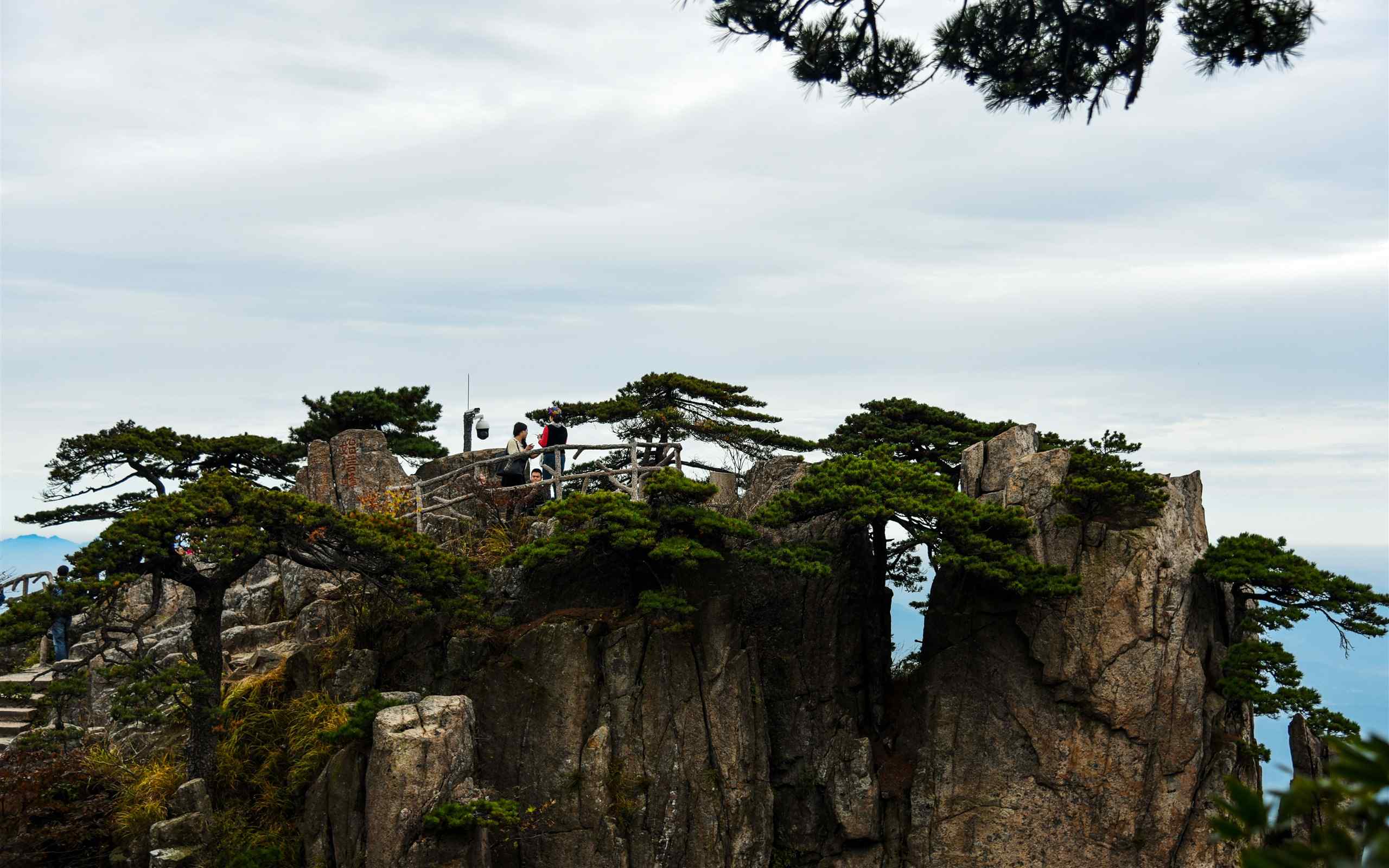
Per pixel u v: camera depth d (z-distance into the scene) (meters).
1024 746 31.84
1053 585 30.53
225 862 28.22
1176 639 30.98
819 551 32.03
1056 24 18.97
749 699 32.28
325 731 29.39
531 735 31.36
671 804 31.02
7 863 28.20
